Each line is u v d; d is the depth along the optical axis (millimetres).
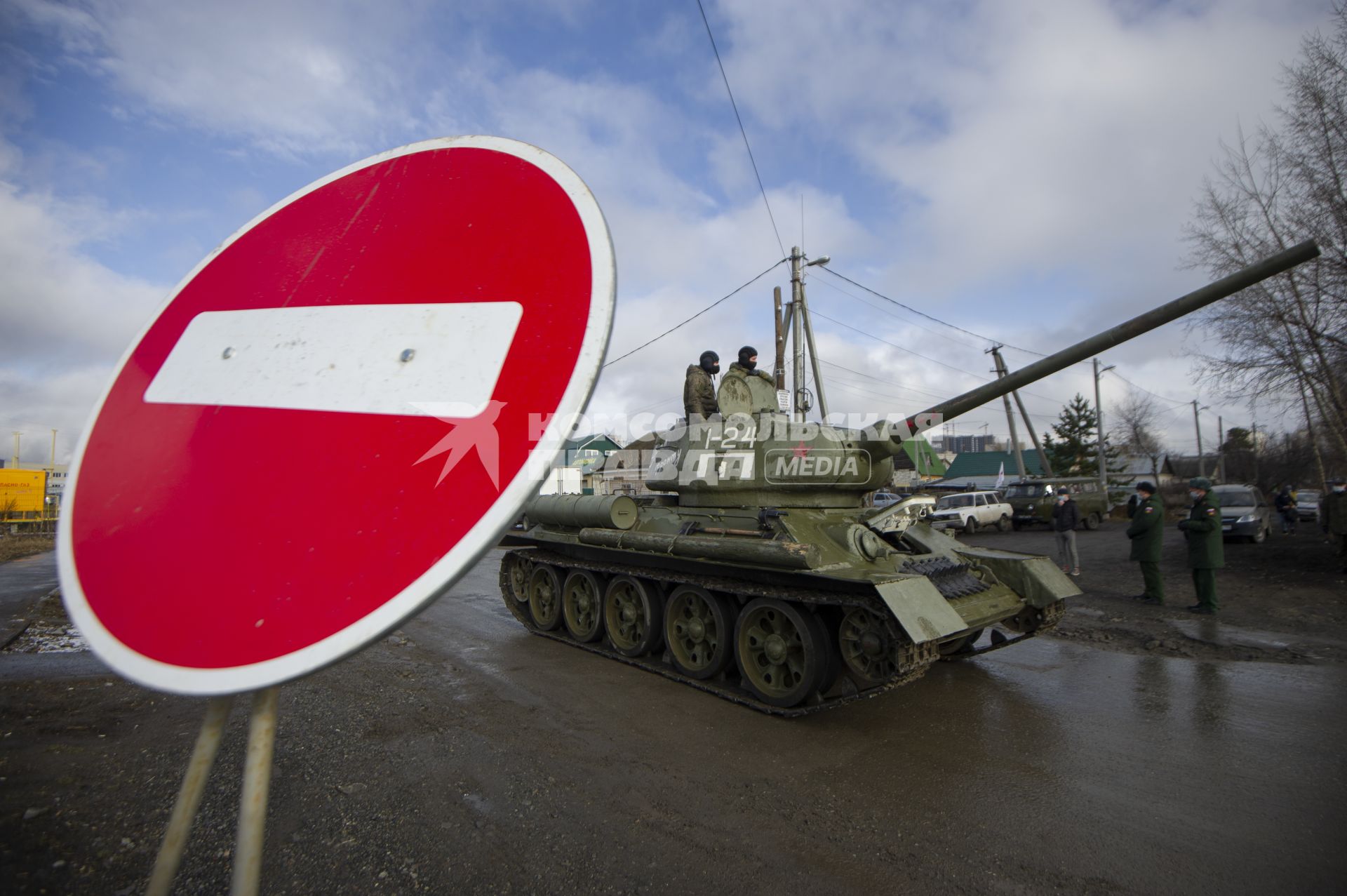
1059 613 6965
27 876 2961
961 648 7484
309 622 906
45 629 8344
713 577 6727
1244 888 3266
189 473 1049
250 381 1103
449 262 1120
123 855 3189
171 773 4090
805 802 4125
